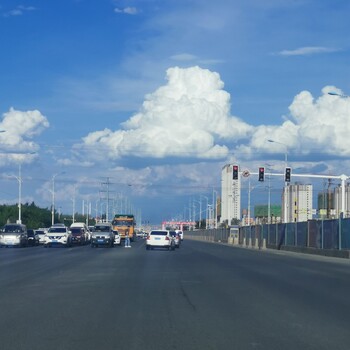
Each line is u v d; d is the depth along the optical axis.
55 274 27.39
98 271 29.28
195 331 12.86
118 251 54.91
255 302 17.75
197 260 40.09
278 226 69.00
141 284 22.88
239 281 24.50
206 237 141.25
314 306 16.95
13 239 67.19
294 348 11.16
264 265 35.94
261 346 11.32
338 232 48.53
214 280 24.80
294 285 23.09
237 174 52.50
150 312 15.59
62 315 15.03
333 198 102.56
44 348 11.02
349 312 15.79
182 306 16.75
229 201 154.25
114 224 88.38
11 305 16.84
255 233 81.94
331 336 12.37
